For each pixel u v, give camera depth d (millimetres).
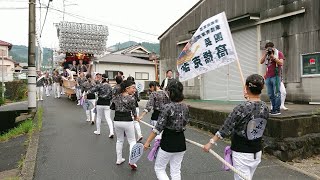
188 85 15969
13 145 8406
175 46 16500
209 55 5672
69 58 23375
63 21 22859
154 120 6602
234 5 12844
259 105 3564
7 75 32344
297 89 10328
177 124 4129
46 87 23734
